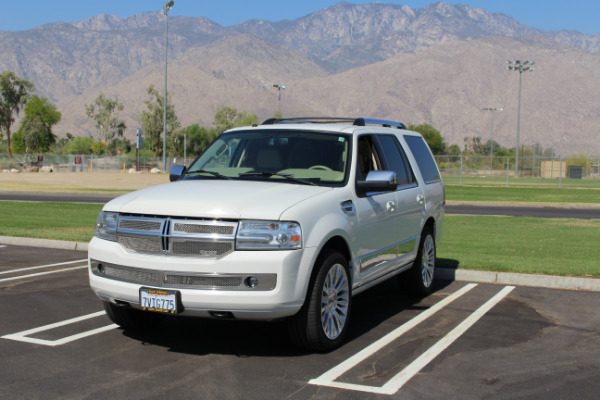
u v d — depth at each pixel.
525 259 10.95
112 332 6.58
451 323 7.15
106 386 5.07
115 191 32.97
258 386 5.11
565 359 5.89
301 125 7.31
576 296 8.63
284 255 5.47
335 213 6.09
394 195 7.44
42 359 5.70
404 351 6.08
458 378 5.35
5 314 7.24
